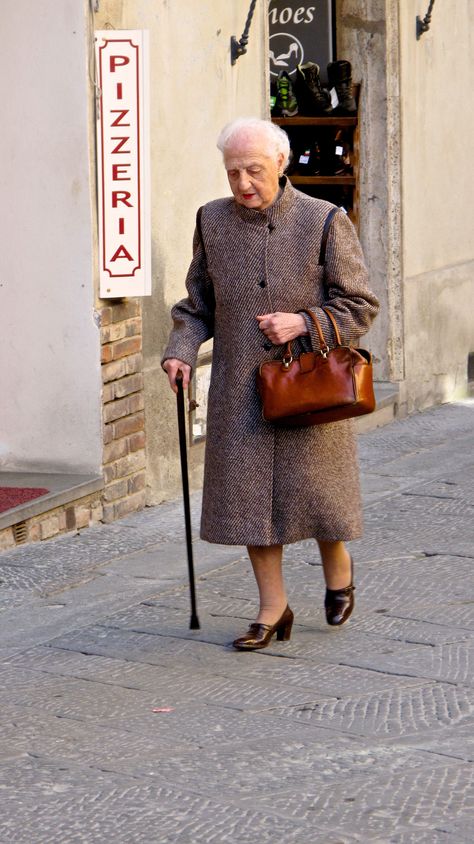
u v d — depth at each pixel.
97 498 10.12
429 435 13.07
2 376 10.24
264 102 12.06
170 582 8.50
